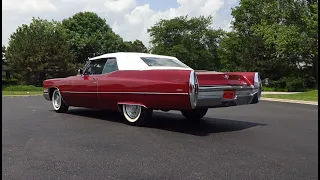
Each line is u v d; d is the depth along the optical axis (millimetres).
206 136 6051
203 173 3869
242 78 6977
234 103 6703
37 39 36469
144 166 4121
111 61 7617
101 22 57656
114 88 7145
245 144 5410
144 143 5395
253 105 13867
